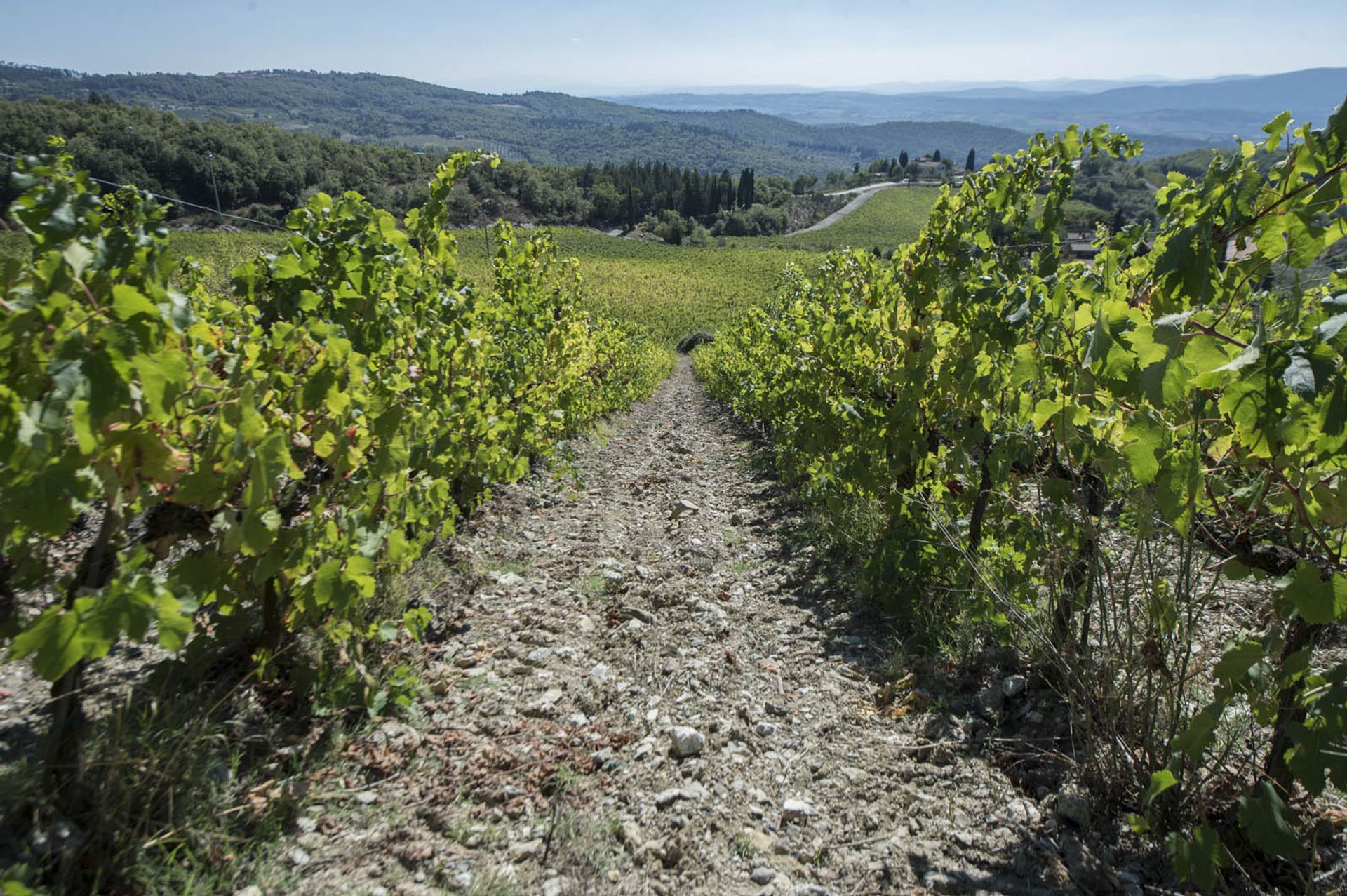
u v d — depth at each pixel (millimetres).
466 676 3385
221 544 2365
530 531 5816
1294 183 2074
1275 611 2012
